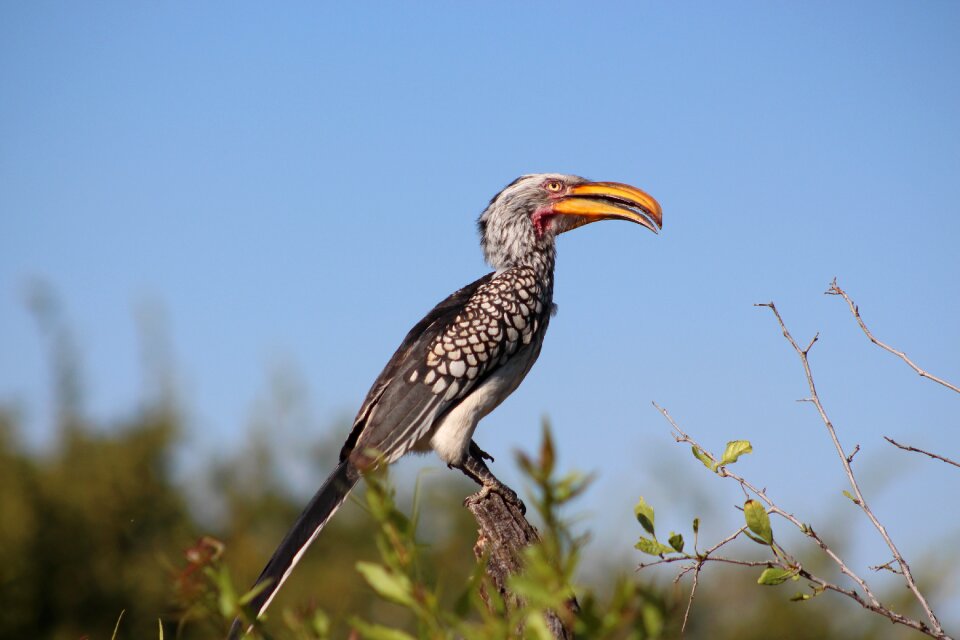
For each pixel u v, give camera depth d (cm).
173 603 448
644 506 683
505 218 1155
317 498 922
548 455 324
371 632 380
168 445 2089
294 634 416
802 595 651
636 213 1142
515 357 1084
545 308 1127
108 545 1973
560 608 349
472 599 376
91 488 1991
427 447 1062
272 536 2034
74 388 2131
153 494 2027
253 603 838
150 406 2139
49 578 1917
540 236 1155
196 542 424
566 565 339
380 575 372
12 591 1883
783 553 660
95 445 2073
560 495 329
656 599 347
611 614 342
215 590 429
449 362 1040
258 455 2095
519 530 882
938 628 615
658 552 677
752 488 681
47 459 2073
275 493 2097
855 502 660
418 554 383
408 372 1041
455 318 1067
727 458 688
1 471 1988
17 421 2080
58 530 1959
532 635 353
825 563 1538
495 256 1161
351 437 1057
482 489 946
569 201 1151
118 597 1923
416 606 368
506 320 1073
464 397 1048
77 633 1883
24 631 1897
